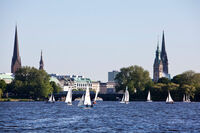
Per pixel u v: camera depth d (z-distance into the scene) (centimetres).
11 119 16438
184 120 16225
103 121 15662
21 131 12581
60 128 13288
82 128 13312
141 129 13088
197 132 12462
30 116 18062
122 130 12850
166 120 16188
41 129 13038
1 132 12369
